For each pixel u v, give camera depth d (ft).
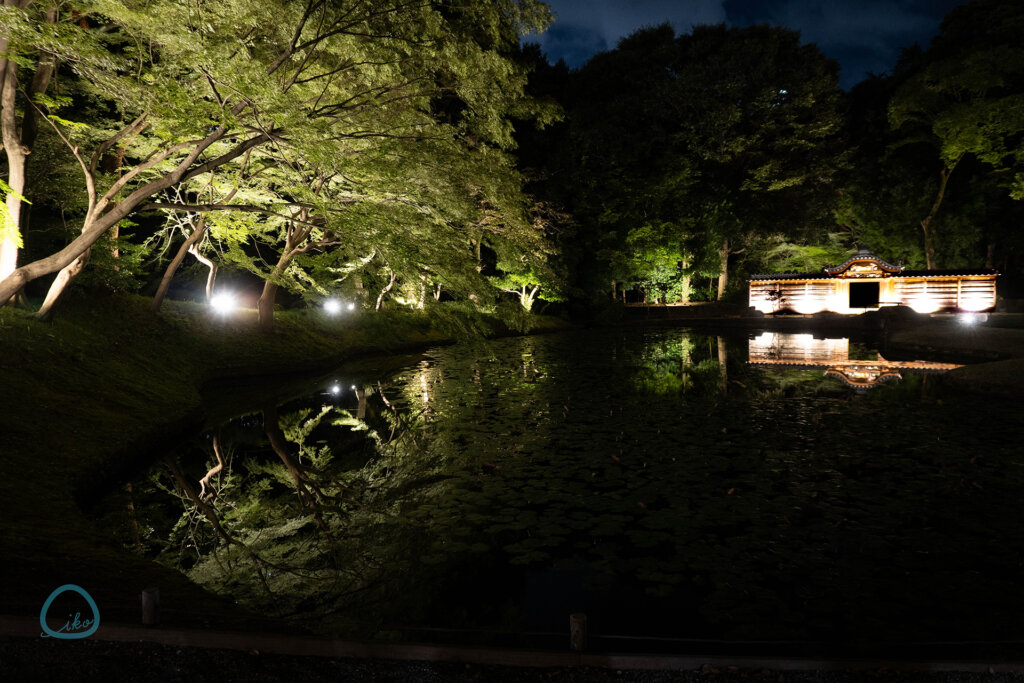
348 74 39.14
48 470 28.22
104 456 31.89
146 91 29.68
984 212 149.28
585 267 162.50
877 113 173.17
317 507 28.45
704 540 22.30
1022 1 132.98
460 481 30.14
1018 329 89.10
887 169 157.79
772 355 83.66
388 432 42.19
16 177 37.29
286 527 26.09
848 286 146.20
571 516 24.93
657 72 166.09
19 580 17.24
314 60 37.60
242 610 17.89
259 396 57.36
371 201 40.06
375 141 39.73
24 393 34.27
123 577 18.98
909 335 93.71
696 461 32.01
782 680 12.10
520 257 56.85
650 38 173.88
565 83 171.94
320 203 35.96
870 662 12.48
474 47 36.83
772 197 164.66
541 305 158.92
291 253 68.74
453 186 42.37
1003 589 18.56
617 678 12.33
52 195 50.37
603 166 150.82
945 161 140.05
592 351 93.09
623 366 74.02
